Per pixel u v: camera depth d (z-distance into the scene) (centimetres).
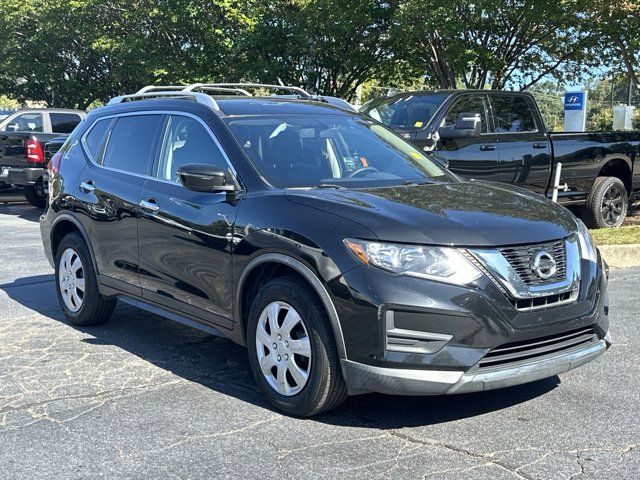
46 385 489
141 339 599
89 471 366
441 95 970
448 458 377
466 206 435
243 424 422
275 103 566
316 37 1942
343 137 546
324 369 407
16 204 1672
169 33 2097
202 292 491
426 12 1652
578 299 422
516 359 402
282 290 425
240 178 479
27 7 2292
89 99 2742
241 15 1931
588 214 1101
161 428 418
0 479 359
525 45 1867
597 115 3641
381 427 417
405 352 386
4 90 2912
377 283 387
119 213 563
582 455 380
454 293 384
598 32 1673
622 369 515
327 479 355
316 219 420
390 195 449
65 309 645
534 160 1014
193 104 543
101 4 2109
